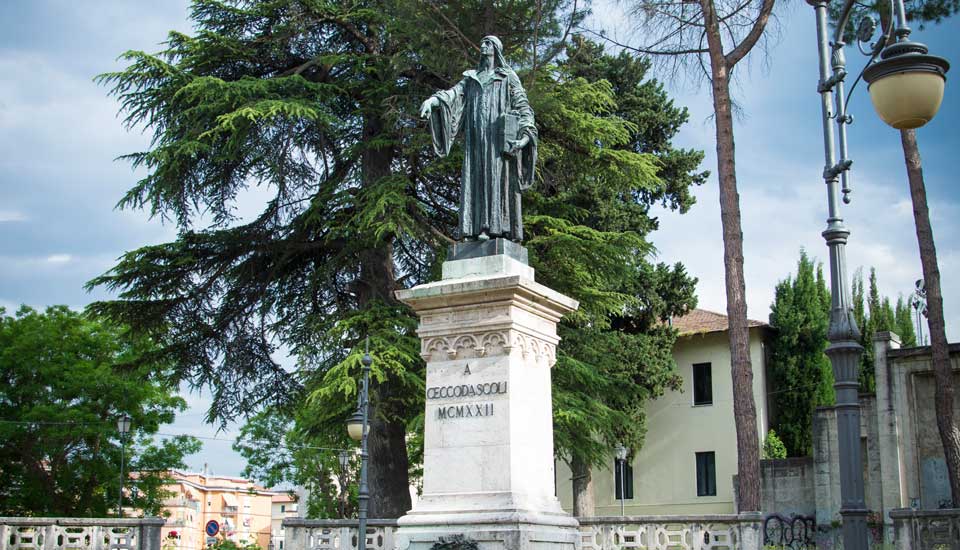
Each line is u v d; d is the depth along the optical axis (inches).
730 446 1616.6
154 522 697.0
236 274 1082.1
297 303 1135.6
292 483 1964.8
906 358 1132.5
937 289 940.0
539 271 1030.4
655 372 1439.5
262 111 917.2
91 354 1561.3
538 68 1000.2
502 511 413.1
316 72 1096.8
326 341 964.6
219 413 1142.3
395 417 978.7
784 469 1359.5
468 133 475.2
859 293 1803.6
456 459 432.1
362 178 1019.9
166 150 953.5
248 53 1063.0
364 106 1053.8
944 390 918.4
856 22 957.2
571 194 1164.5
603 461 1085.1
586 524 689.6
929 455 1112.2
